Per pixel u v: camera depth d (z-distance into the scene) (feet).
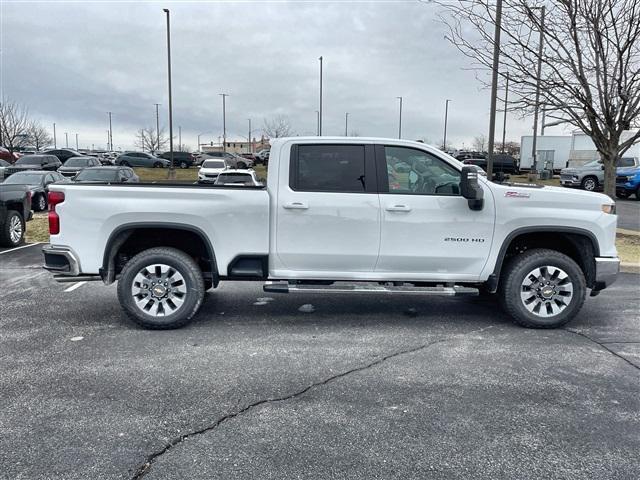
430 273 17.57
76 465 9.52
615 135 29.40
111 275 17.30
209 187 17.48
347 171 17.21
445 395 12.57
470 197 16.15
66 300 21.13
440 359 14.93
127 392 12.55
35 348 15.52
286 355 15.11
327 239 17.15
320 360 14.75
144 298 17.15
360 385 13.11
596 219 17.44
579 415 11.62
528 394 12.67
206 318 18.78
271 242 17.19
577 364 14.64
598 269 17.61
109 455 9.86
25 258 31.04
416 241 17.21
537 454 10.04
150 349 15.49
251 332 17.22
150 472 9.34
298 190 17.08
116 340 16.29
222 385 13.01
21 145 187.93
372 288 17.30
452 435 10.71
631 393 12.78
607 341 16.63
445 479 9.23
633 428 11.07
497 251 17.42
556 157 128.67
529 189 17.49
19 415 11.37
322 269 17.48
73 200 16.75
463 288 17.57
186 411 11.63
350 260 17.31
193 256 18.56
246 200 16.96
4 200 33.91
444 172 17.34
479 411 11.76
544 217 17.26
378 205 17.01
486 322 18.65
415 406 11.99
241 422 11.17
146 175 123.75
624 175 75.97
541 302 17.69
